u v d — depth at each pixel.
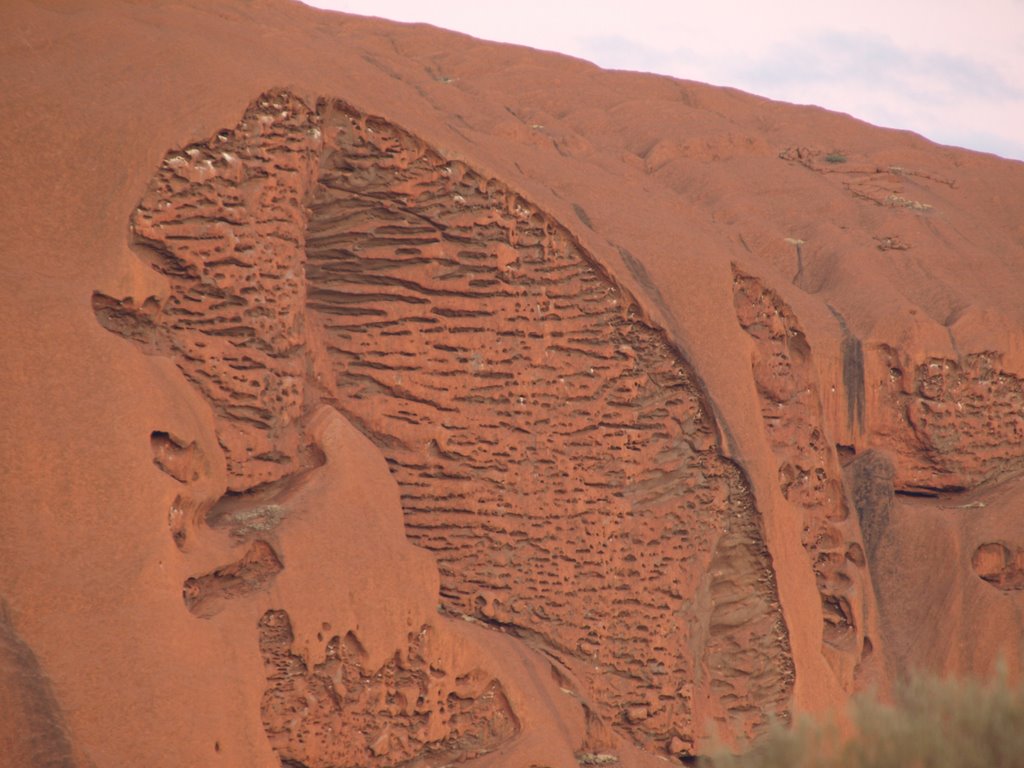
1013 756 6.05
